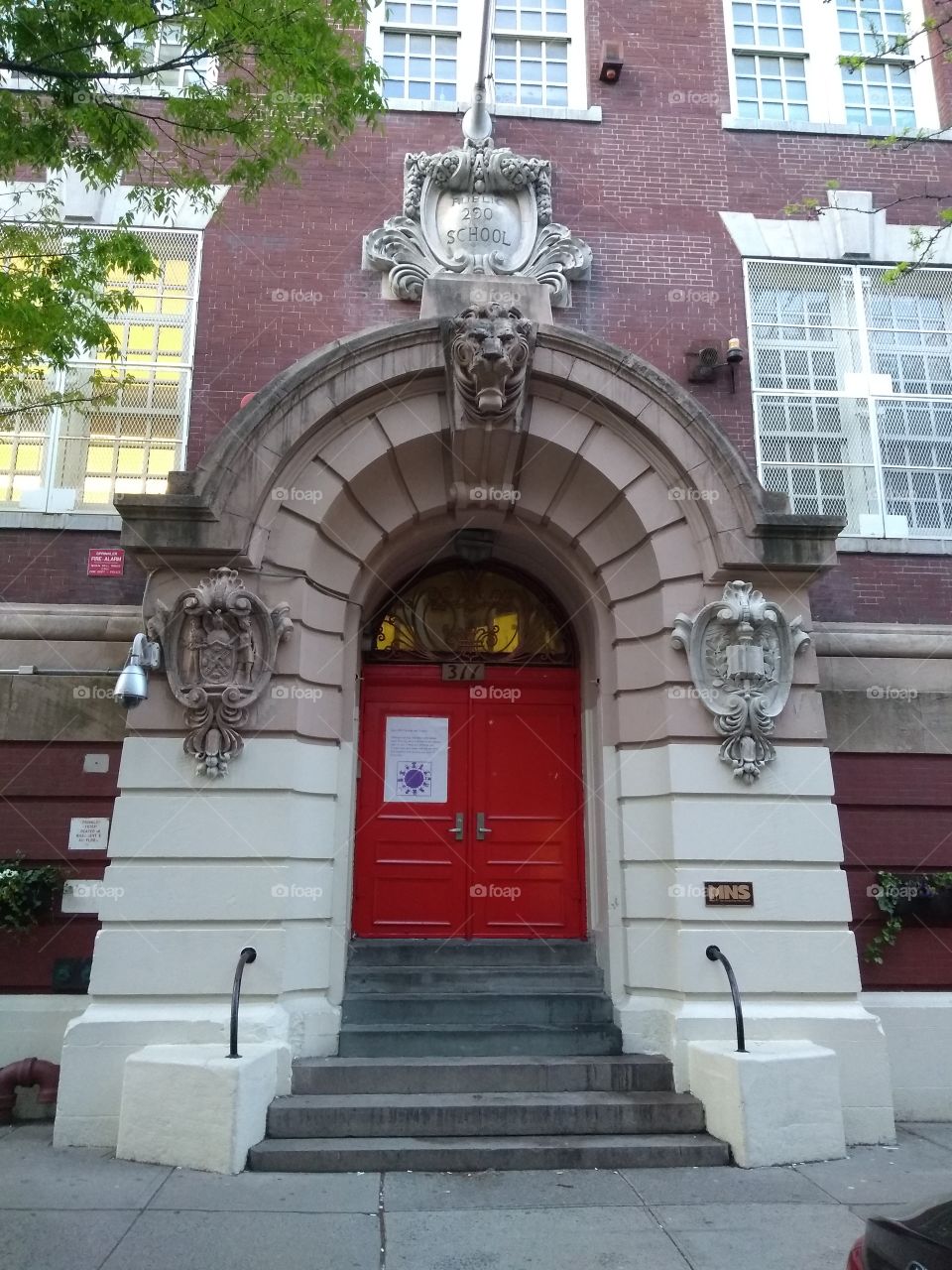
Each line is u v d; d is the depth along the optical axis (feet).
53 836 26.84
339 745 27.20
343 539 27.84
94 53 25.54
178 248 31.68
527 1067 23.84
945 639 30.09
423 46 34.94
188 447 29.84
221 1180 19.76
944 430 33.06
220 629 25.22
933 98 36.45
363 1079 23.41
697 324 32.22
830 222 33.99
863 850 28.37
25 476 30.01
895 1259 10.14
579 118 33.55
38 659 27.89
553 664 32.19
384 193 32.14
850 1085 23.94
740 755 25.82
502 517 29.84
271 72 23.49
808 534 26.76
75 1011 25.66
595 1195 19.30
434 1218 17.92
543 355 27.45
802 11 36.94
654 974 25.93
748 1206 18.67
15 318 20.08
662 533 27.48
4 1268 15.42
